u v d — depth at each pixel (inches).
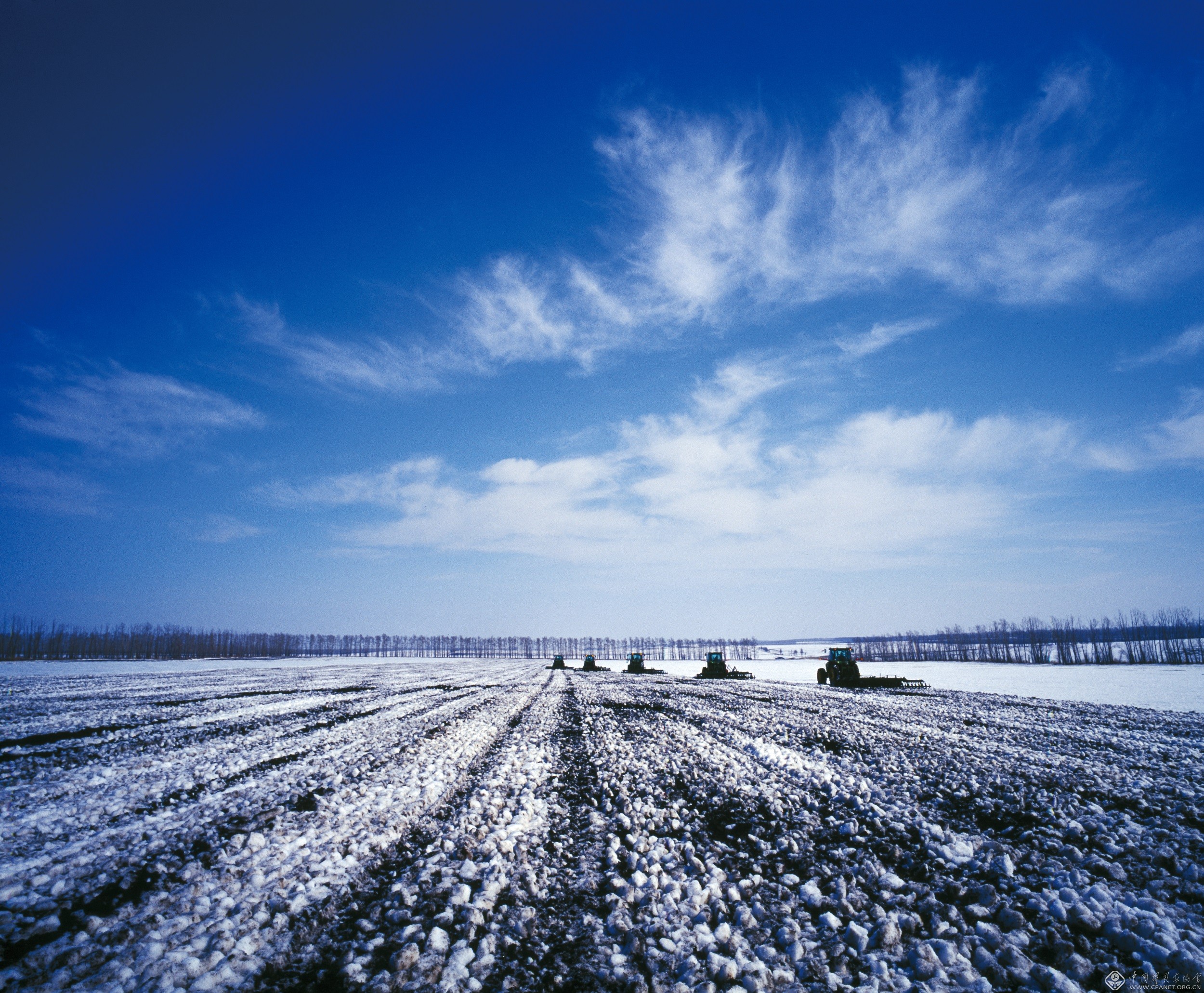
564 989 166.6
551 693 1200.8
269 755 492.1
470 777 430.0
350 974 169.2
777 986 168.7
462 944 182.9
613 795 382.6
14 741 563.8
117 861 251.9
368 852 270.2
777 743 572.4
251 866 249.3
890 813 328.5
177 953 177.5
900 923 201.3
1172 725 705.6
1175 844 273.1
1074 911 204.5
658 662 5137.8
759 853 277.9
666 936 195.5
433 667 2709.2
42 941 186.9
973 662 3782.0
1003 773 421.1
